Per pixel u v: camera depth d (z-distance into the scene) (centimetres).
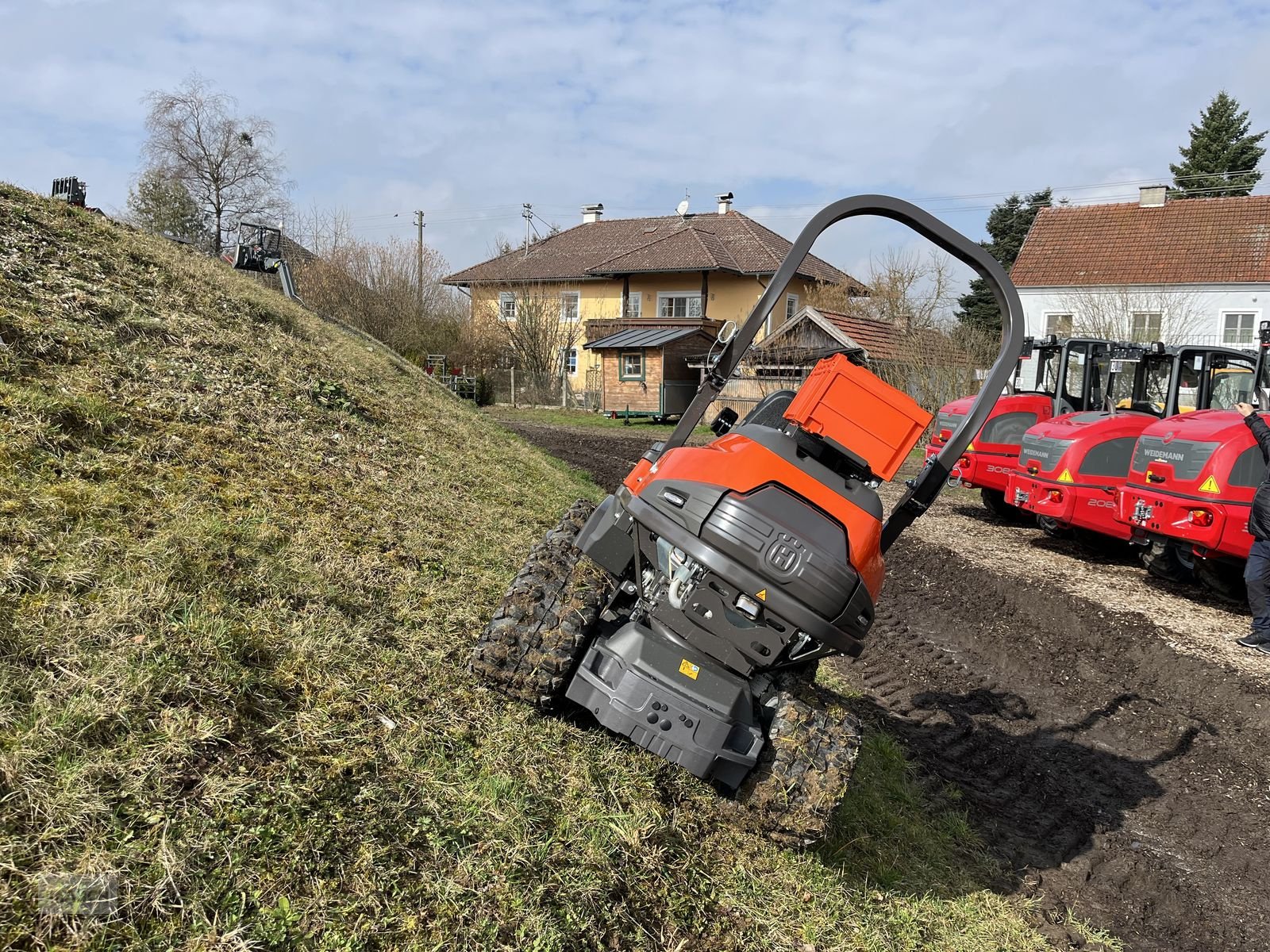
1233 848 500
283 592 408
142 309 711
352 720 337
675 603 369
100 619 320
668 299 3797
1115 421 1064
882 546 405
